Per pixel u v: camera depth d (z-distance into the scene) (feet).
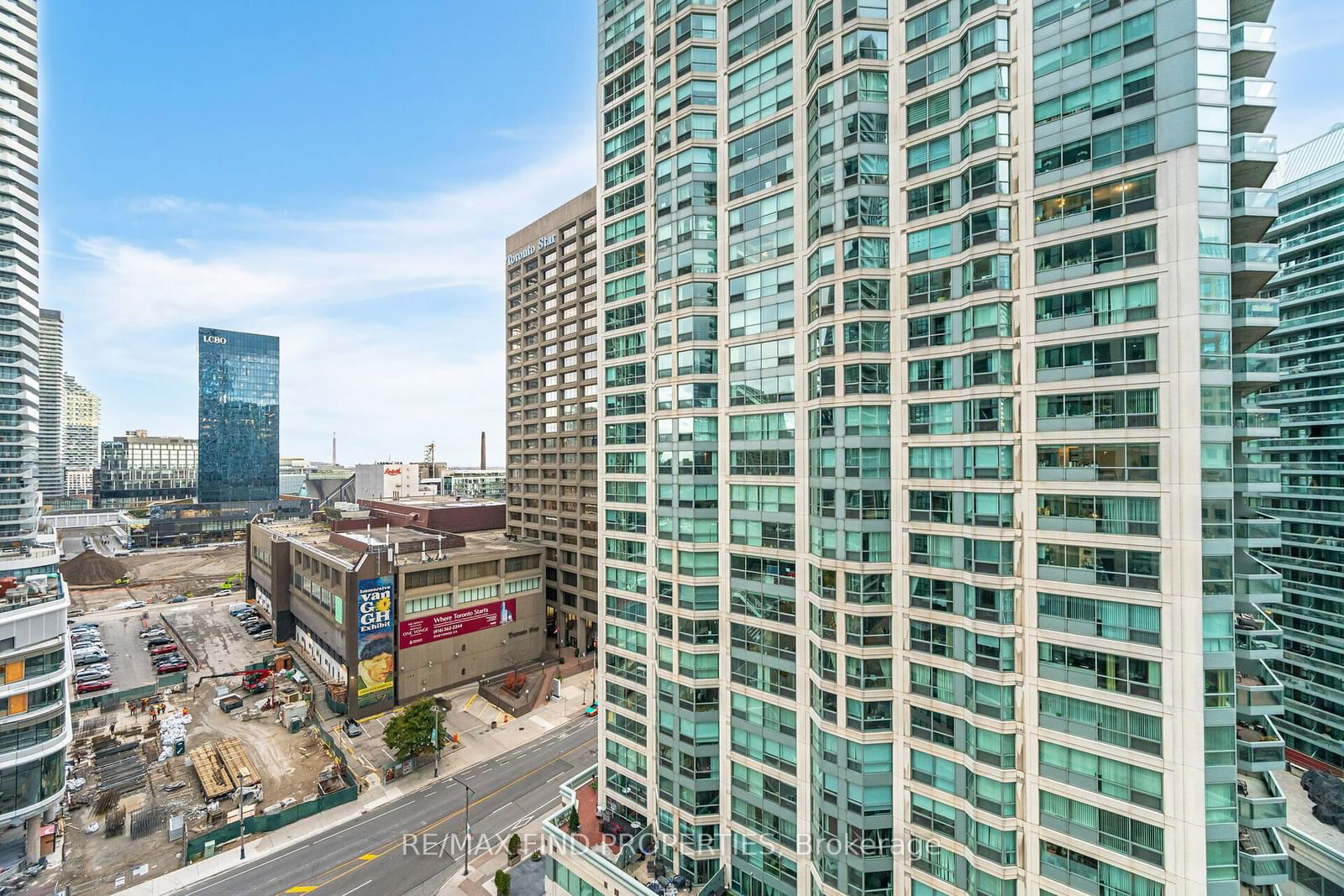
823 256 111.34
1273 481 102.78
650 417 146.00
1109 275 86.17
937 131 101.81
